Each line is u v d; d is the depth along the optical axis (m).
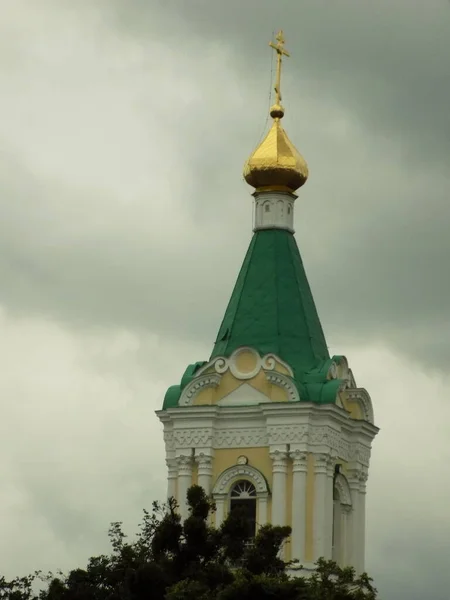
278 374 131.50
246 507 131.25
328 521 130.62
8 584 122.56
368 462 135.62
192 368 134.50
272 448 130.75
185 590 110.06
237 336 134.12
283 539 118.94
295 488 130.25
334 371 133.12
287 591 110.31
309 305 135.50
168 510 124.88
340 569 119.56
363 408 134.75
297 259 136.50
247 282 135.38
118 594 114.44
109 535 119.31
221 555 115.12
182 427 132.88
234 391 132.62
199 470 132.25
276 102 138.25
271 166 136.12
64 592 116.81
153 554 115.62
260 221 136.88
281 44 139.38
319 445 130.88
